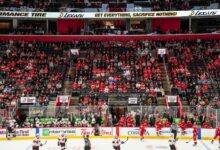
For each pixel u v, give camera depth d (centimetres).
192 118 3188
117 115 3528
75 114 3272
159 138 3206
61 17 4834
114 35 4891
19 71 4184
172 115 3228
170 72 4206
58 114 3259
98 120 3262
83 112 3272
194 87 3847
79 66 4281
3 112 3209
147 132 3219
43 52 4556
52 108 3269
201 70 4169
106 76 4094
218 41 4731
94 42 4772
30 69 4225
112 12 4844
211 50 4547
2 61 4359
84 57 4553
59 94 3806
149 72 4138
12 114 3228
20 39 4875
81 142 3053
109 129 3247
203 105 3500
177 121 3209
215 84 3894
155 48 4653
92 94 3747
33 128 3203
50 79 4041
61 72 4209
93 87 3881
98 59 4409
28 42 4762
